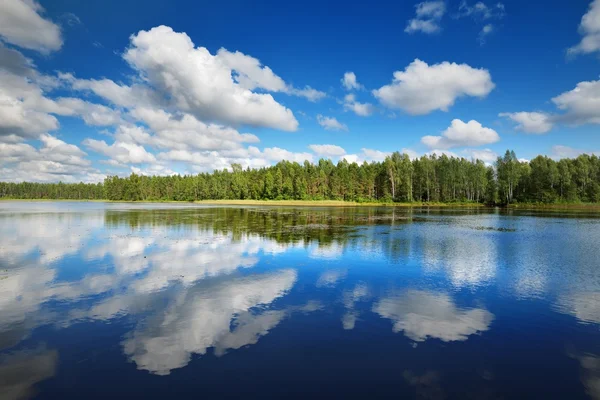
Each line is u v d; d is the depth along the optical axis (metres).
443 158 124.44
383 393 6.90
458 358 8.41
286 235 30.89
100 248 23.77
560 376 7.64
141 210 76.19
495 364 8.16
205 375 7.56
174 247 24.22
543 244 26.16
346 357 8.40
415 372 7.73
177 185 162.38
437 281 15.59
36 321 10.66
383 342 9.27
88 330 9.99
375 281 15.52
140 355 8.48
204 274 16.59
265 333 9.81
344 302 12.60
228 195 152.50
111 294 13.38
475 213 66.00
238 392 6.92
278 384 7.19
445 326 10.45
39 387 7.14
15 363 8.12
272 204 120.69
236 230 34.88
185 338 9.45
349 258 20.62
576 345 9.23
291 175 142.12
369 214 62.75
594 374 7.73
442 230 35.47
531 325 10.59
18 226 38.41
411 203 114.38
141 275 16.36
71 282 15.09
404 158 121.25
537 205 92.62
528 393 6.96
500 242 27.00
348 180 129.38
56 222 43.59
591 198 94.56
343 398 6.72
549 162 97.62
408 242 26.94
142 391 6.96
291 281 15.42
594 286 14.94
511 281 15.66
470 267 18.41
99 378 7.46
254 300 12.76
